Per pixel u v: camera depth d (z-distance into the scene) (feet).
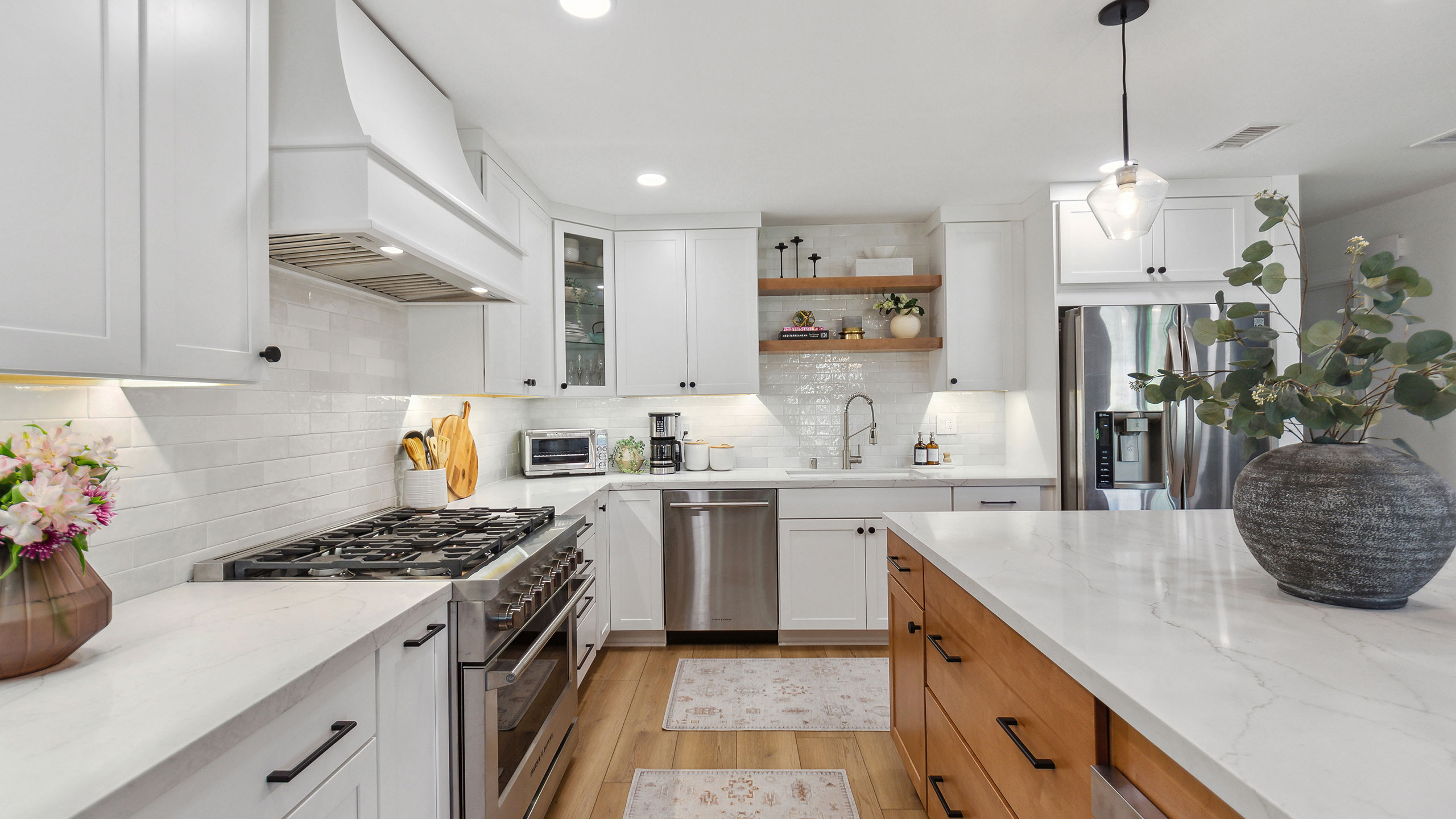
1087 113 8.72
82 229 3.37
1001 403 13.82
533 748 6.27
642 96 7.98
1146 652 3.27
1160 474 11.05
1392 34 6.89
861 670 10.83
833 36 6.81
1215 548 5.68
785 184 11.30
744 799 7.19
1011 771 4.35
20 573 3.27
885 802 7.13
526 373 10.44
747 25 6.56
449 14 6.21
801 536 11.87
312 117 5.16
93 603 3.49
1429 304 12.03
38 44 3.16
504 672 5.36
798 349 12.96
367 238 5.16
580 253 12.37
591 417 13.84
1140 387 4.65
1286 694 2.75
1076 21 6.60
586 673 9.72
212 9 4.34
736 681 10.39
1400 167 10.83
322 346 6.93
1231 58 7.36
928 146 9.79
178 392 5.08
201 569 5.18
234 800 2.96
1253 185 11.32
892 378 13.93
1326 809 1.93
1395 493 3.66
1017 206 12.66
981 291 12.71
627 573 11.78
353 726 3.84
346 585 5.02
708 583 11.87
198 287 4.18
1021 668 4.17
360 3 5.97
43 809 2.16
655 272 12.73
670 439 13.14
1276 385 3.97
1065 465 11.52
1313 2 6.32
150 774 2.42
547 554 6.64
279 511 6.21
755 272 12.78
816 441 13.92
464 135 8.79
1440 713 2.55
